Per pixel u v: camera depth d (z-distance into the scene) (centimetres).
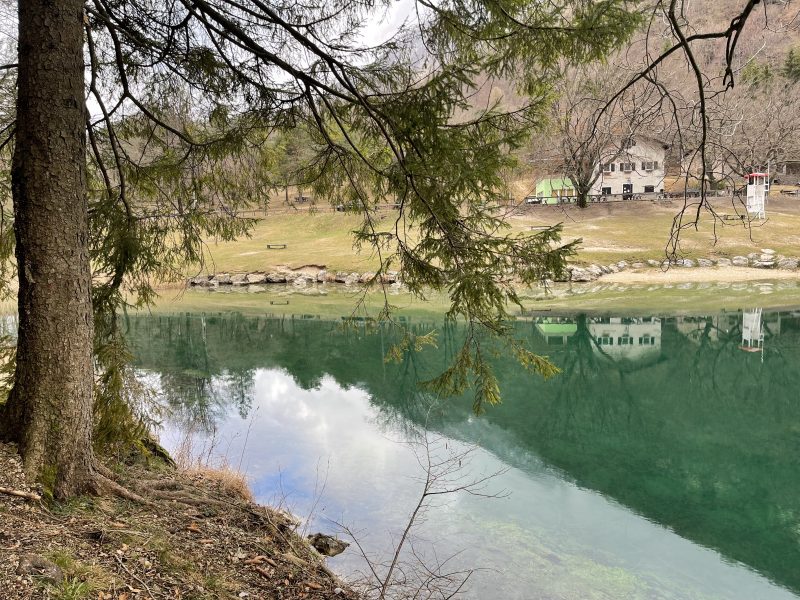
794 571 575
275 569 407
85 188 365
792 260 2919
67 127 346
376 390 1329
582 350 1720
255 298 2839
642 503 740
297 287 3178
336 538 556
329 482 736
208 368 1537
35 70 336
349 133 491
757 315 2066
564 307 2317
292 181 522
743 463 903
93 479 378
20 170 343
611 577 539
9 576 252
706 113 421
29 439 347
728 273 2844
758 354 1639
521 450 945
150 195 532
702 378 1446
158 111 533
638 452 955
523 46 395
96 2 437
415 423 1067
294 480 736
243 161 535
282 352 1767
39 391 349
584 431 1059
